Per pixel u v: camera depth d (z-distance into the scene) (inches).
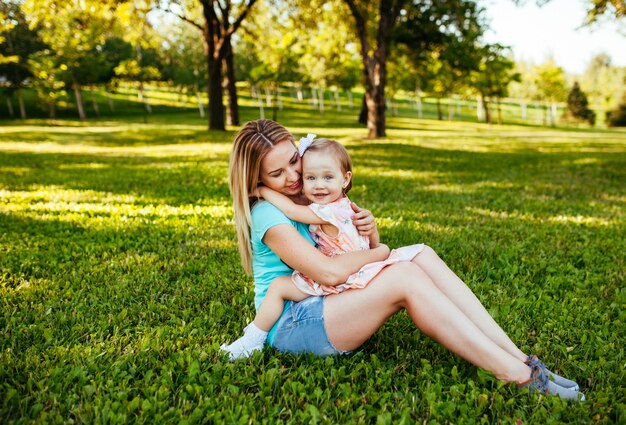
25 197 324.8
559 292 158.2
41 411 88.9
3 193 343.3
